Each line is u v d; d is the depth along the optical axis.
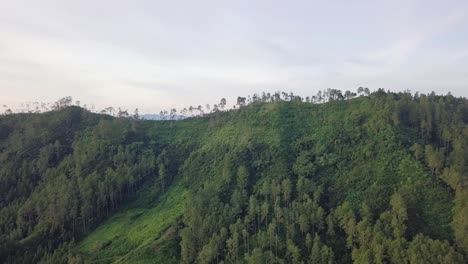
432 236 142.38
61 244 181.75
